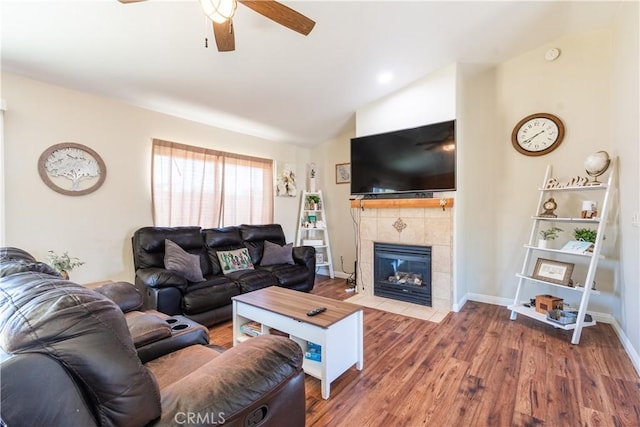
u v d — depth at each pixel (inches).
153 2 77.7
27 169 101.3
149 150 134.2
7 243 97.3
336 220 203.8
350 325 82.2
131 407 29.7
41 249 104.3
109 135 121.6
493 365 86.8
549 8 104.5
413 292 144.2
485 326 115.9
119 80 109.9
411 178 142.6
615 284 114.0
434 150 135.5
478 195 147.7
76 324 28.6
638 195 87.2
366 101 154.9
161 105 132.0
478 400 71.3
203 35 90.7
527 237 136.4
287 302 90.9
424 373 83.0
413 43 112.7
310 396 73.7
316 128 181.2
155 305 104.0
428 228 139.6
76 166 112.4
